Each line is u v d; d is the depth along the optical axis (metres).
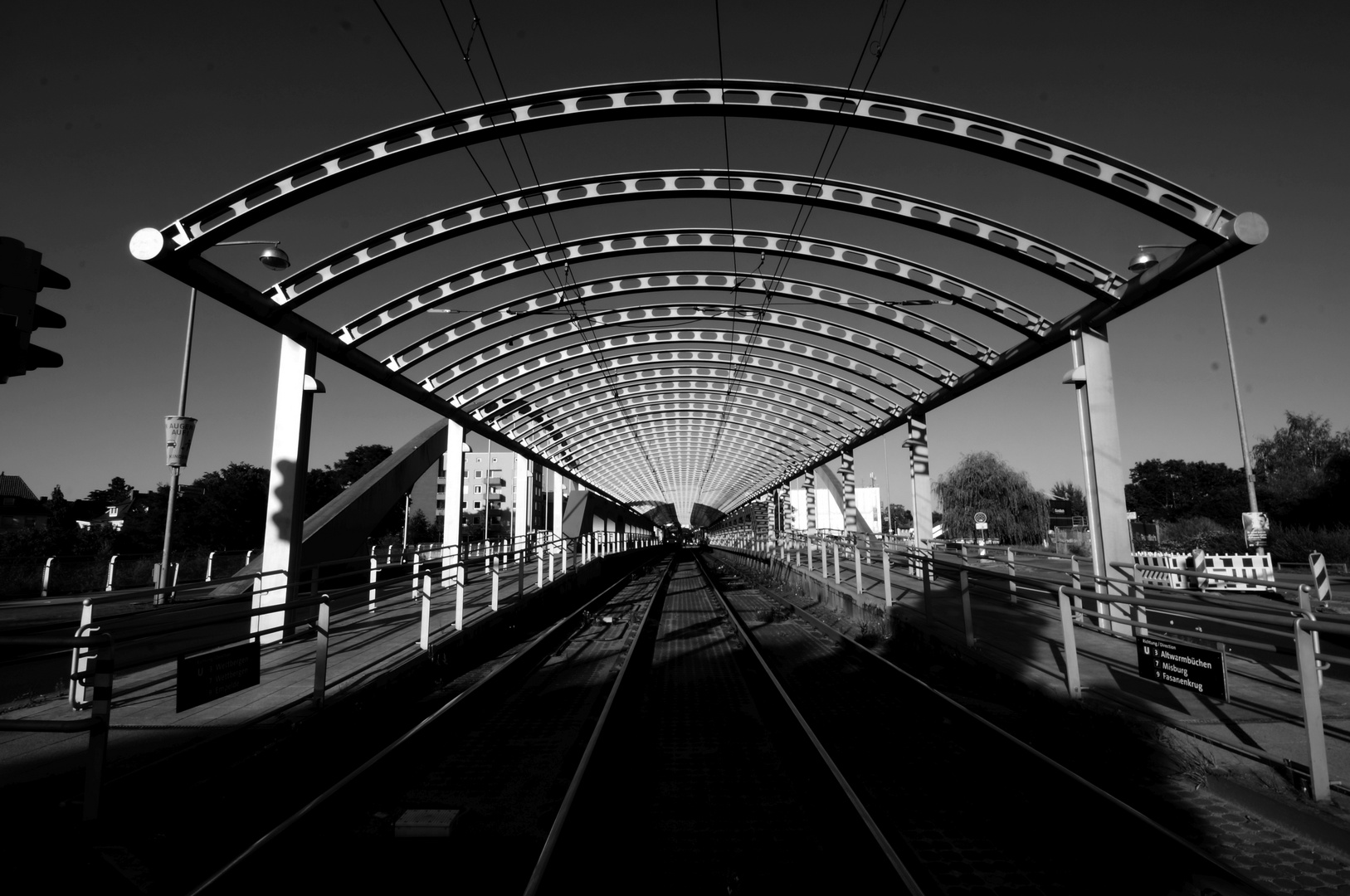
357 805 5.03
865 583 16.69
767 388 22.70
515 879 3.93
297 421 11.08
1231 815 4.59
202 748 5.73
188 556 26.19
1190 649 5.54
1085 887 3.78
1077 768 5.41
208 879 3.58
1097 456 10.45
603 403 24.50
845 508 25.52
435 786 5.48
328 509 20.58
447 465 18.23
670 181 10.37
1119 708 6.19
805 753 6.03
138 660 5.00
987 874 3.94
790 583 22.53
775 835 4.50
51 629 4.63
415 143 8.65
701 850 4.30
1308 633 4.50
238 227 8.70
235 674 6.22
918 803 4.98
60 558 21.52
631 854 4.23
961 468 42.97
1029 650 8.83
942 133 8.45
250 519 41.00
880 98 8.42
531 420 22.66
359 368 12.80
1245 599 7.18
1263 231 7.85
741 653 11.20
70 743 5.76
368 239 10.03
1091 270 9.84
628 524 67.38
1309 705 4.45
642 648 12.12
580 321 16.47
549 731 7.03
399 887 3.85
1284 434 40.03
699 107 8.61
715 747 6.43
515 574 21.44
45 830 4.41
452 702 7.24
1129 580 9.62
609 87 8.52
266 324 10.21
